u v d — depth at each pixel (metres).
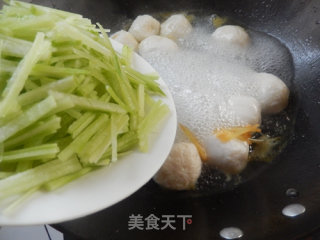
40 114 0.12
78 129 0.13
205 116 0.22
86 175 0.13
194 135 0.21
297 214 0.16
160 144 0.14
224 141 0.20
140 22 0.28
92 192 0.12
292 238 0.15
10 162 0.13
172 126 0.15
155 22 0.29
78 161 0.13
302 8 0.28
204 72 0.25
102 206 0.12
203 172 0.21
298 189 0.18
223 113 0.21
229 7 0.31
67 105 0.13
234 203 0.19
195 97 0.23
